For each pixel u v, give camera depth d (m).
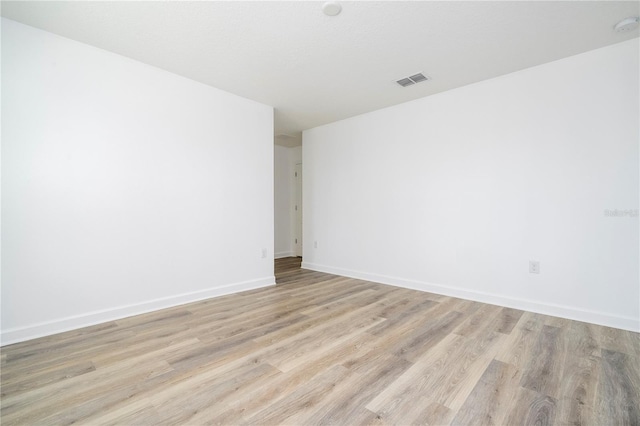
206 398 1.56
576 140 2.66
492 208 3.13
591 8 2.03
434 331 2.41
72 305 2.45
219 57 2.71
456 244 3.39
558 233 2.75
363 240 4.32
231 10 2.05
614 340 2.22
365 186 4.29
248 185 3.72
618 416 1.42
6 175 2.17
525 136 2.92
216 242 3.40
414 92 3.51
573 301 2.67
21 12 2.08
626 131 2.44
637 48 2.39
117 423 1.38
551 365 1.88
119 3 1.98
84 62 2.50
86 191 2.52
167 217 3.00
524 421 1.39
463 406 1.50
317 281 4.18
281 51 2.60
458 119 3.37
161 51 2.61
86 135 2.51
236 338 2.29
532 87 2.88
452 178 3.42
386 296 3.42
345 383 1.69
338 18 2.14
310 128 5.06
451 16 2.12
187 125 3.14
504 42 2.45
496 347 2.12
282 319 2.68
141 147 2.82
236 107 3.59
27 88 2.25
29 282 2.26
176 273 3.07
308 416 1.42
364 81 3.21
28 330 2.25
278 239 6.42
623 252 2.46
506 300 3.04
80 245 2.49
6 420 1.39
